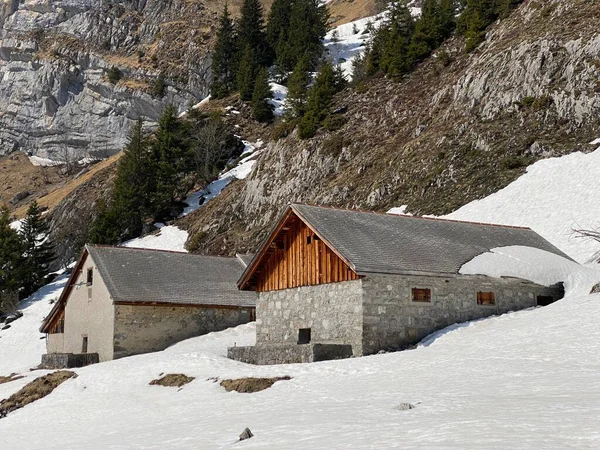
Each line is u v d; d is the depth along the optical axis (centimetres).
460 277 2977
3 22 16512
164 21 15612
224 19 12544
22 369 4112
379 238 3108
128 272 4212
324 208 3281
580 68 5641
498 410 1362
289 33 12300
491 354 2211
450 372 2011
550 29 6284
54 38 15925
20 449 1980
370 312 2798
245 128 10044
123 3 16212
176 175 8412
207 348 3556
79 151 15038
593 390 1506
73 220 9488
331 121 7681
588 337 2214
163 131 8788
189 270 4519
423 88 7525
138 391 2702
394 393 1773
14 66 15912
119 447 1553
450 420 1307
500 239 3516
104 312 4022
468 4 8488
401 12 10006
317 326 3027
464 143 5828
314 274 3091
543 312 2858
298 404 1861
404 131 6812
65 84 15325
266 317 3350
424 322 2903
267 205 7219
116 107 14650
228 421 1733
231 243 6931
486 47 7219
